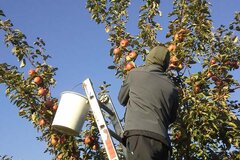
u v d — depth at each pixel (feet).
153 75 13.29
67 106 15.34
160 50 13.98
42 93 22.36
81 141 22.70
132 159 12.02
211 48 24.31
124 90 13.50
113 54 24.72
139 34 24.59
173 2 24.67
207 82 22.68
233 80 23.08
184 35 23.75
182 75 22.94
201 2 24.29
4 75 22.40
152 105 12.67
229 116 21.94
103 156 22.82
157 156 12.08
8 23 23.79
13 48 23.57
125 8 25.61
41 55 23.67
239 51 24.67
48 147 23.57
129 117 12.57
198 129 21.24
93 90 14.29
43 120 22.40
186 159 21.86
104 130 13.57
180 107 22.04
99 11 25.63
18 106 22.50
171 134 22.03
